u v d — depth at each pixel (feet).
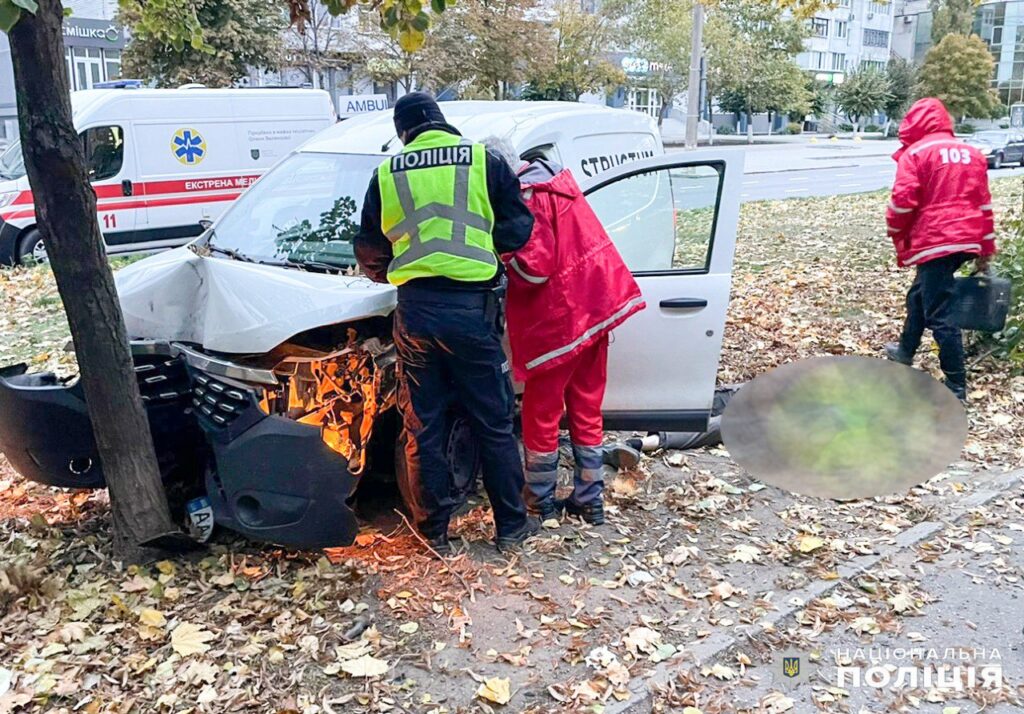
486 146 12.82
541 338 13.60
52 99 11.52
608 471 16.74
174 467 14.44
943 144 18.90
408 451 13.19
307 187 16.28
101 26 101.55
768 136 190.19
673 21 146.92
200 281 13.47
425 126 12.80
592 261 13.64
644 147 20.17
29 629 11.91
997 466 16.87
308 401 12.57
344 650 11.28
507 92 108.06
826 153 130.11
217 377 12.66
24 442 13.57
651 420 15.90
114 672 10.94
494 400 13.12
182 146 43.06
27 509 15.81
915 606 12.39
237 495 12.74
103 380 12.68
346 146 16.94
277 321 12.43
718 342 15.56
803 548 13.83
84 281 12.28
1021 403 19.60
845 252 37.22
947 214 18.70
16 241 39.29
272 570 13.26
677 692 10.61
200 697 10.42
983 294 18.99
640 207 16.78
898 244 19.83
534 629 11.85
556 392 14.08
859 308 27.68
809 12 46.01
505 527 13.91
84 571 13.29
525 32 99.91
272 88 47.32
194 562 13.52
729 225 15.37
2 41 93.91
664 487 16.20
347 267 14.46
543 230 13.21
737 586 12.94
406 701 10.46
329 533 12.76
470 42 96.68
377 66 90.63
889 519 14.88
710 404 15.83
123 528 13.28
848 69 245.65
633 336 15.57
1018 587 12.87
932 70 203.51
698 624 11.99
